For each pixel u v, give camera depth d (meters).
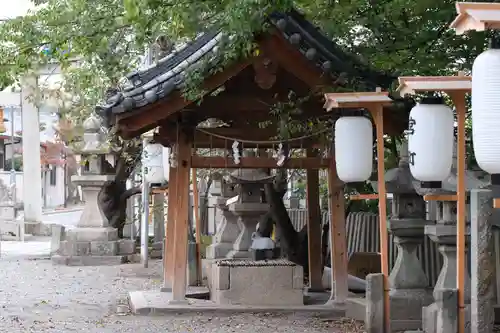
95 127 21.41
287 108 12.20
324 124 12.53
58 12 12.26
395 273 11.44
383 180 9.30
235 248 16.52
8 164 52.19
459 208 8.05
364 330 11.13
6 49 11.90
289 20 11.46
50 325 11.79
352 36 12.80
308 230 14.70
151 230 30.16
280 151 12.49
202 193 25.03
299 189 22.78
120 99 11.79
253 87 12.36
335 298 12.73
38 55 11.90
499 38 6.56
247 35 10.16
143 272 19.23
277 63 11.60
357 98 9.37
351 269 16.28
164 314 12.45
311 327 11.45
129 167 23.33
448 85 7.91
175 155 12.92
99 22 11.33
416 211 11.51
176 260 12.84
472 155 10.94
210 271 14.01
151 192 20.52
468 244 10.23
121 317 12.42
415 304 11.12
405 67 11.82
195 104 12.29
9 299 14.56
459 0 10.77
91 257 21.14
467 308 8.61
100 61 14.34
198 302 12.95
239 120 12.88
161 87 11.81
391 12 11.59
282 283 12.81
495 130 6.46
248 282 12.82
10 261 21.75
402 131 11.94
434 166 8.17
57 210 53.16
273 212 16.97
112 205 23.25
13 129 46.75
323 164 12.91
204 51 11.77
